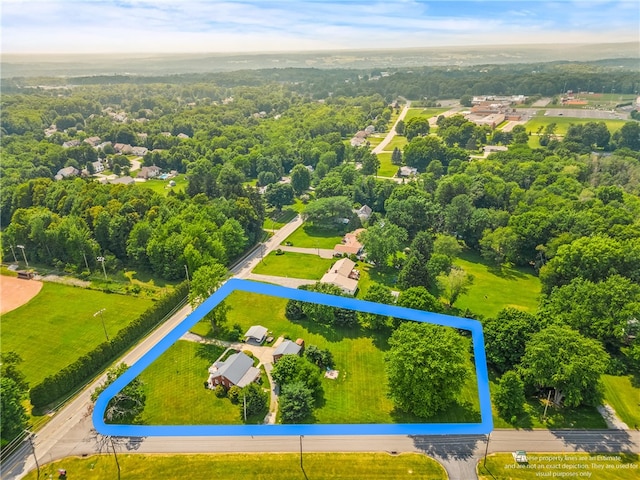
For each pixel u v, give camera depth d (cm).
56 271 9544
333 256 10612
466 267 10244
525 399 5678
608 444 5031
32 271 9531
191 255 8544
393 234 10288
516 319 6144
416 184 14225
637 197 12494
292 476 4581
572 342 5453
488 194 12475
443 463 4753
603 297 6575
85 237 9556
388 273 9644
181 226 9681
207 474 4609
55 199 11662
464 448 4944
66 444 5062
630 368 6341
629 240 8644
